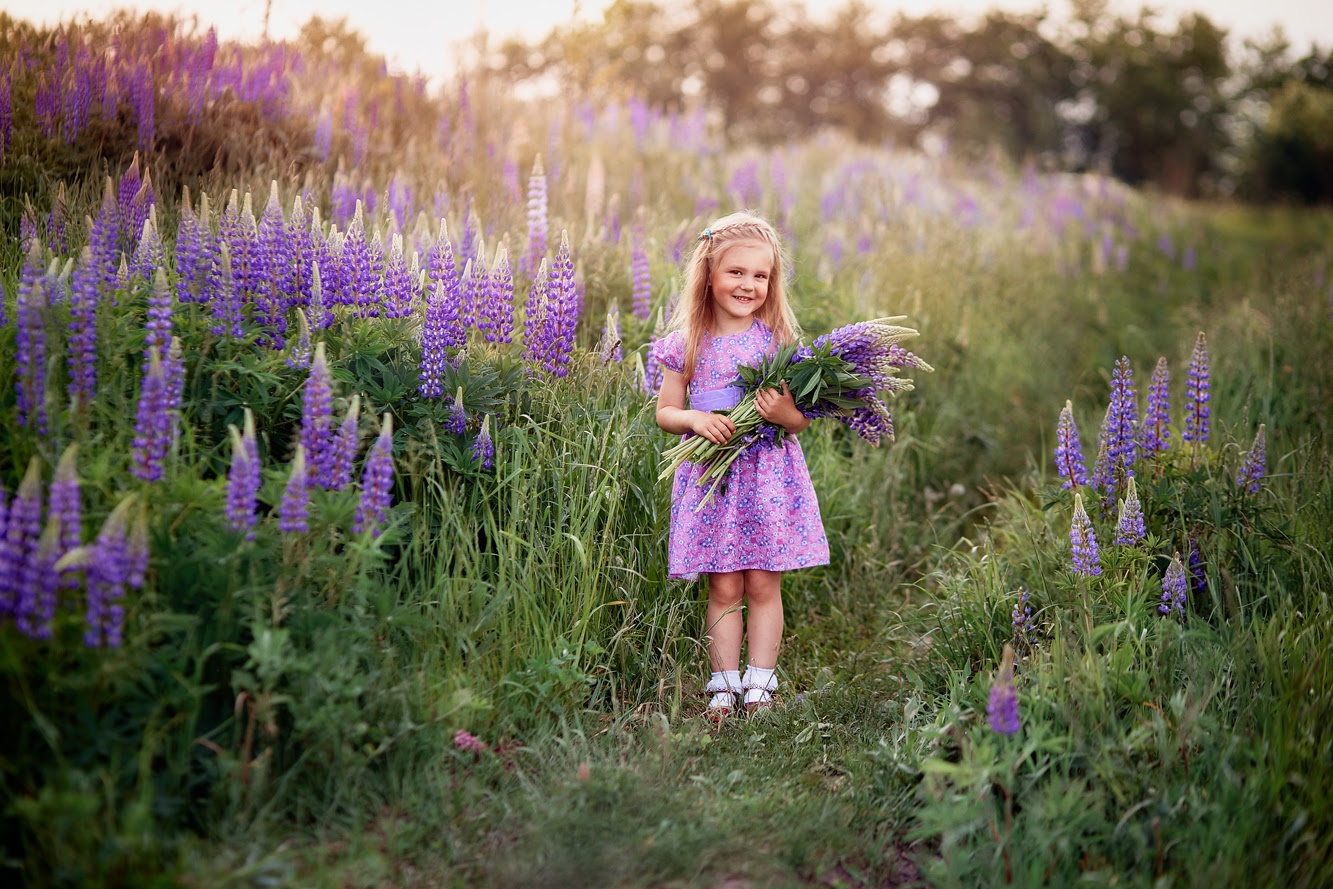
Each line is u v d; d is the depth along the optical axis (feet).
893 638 13.61
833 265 24.13
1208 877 8.02
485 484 11.84
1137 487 13.20
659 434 13.60
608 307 16.78
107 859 7.20
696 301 12.87
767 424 12.09
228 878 7.41
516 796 9.36
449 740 9.76
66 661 7.93
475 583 10.90
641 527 13.02
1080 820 8.70
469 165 22.34
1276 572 12.19
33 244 9.73
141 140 16.79
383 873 8.09
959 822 8.68
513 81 31.58
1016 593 12.35
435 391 11.62
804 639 14.21
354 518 9.44
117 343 10.18
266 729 8.68
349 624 9.39
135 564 7.92
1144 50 176.24
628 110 34.35
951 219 32.09
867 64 174.29
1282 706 9.75
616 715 11.05
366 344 11.67
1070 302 31.30
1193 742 9.48
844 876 8.84
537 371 13.04
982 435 20.08
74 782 7.59
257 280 11.48
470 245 15.94
